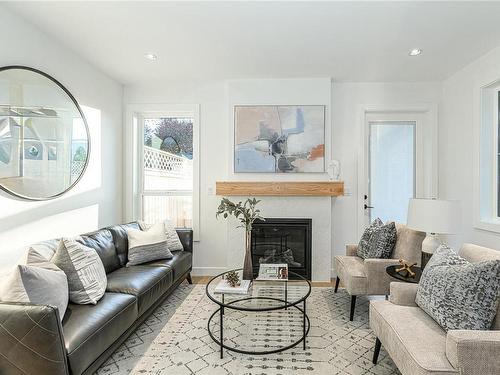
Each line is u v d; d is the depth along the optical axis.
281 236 3.94
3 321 1.47
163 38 2.80
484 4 2.25
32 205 2.55
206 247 4.15
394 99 4.02
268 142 3.94
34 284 1.62
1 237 2.27
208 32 2.69
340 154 4.09
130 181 4.16
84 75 3.28
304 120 3.91
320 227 3.89
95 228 3.47
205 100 4.11
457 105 3.64
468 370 1.31
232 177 4.00
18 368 1.50
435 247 2.32
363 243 3.12
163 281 2.72
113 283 2.37
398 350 1.58
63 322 1.74
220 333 2.25
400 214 4.14
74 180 3.04
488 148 3.21
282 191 3.81
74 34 2.71
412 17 2.44
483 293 1.53
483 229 3.13
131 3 2.25
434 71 3.62
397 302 2.00
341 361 2.07
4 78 2.28
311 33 2.71
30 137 2.51
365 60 3.31
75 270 2.01
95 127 3.49
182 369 1.98
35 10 2.33
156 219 4.33
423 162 4.10
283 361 2.07
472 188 3.32
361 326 2.58
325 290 3.49
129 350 2.20
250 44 2.93
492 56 3.05
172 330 2.51
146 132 4.36
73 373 1.56
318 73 3.71
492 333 1.36
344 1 2.22
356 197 4.07
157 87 4.13
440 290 1.69
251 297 2.45
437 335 1.58
